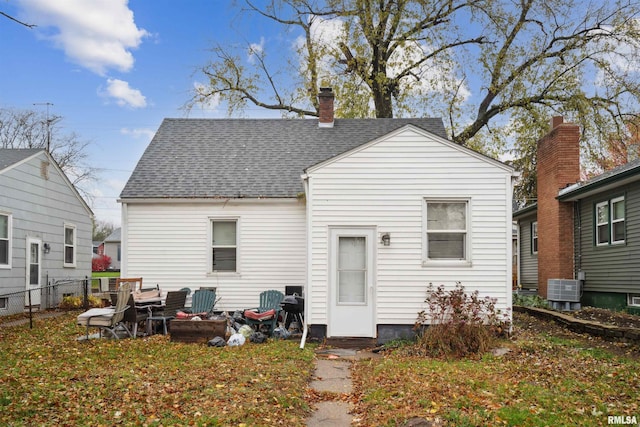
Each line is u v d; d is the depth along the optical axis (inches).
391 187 460.8
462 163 459.8
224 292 571.5
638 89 872.3
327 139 677.9
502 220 456.1
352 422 248.4
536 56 913.5
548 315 565.9
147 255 571.8
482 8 887.7
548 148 743.7
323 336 454.0
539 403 255.0
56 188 772.6
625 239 580.4
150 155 636.1
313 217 460.8
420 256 456.1
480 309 418.9
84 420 228.2
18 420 225.6
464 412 242.1
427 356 388.8
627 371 320.5
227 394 268.8
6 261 641.0
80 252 855.1
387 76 1010.1
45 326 538.6
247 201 571.8
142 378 301.3
